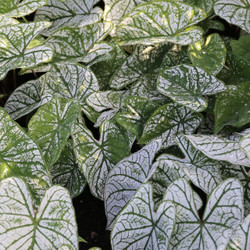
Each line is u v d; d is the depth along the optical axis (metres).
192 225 1.02
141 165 1.18
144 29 1.31
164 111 1.24
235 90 1.22
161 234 1.01
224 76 1.39
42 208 0.98
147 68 1.44
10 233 0.96
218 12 1.36
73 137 1.24
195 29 1.29
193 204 1.02
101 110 1.38
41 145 1.19
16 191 0.97
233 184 1.00
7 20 1.28
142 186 1.02
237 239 0.94
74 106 1.21
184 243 1.01
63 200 0.97
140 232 1.04
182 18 1.27
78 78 1.36
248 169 1.26
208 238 0.99
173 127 1.28
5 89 1.65
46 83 1.39
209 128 1.35
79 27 1.35
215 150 1.10
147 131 1.26
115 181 1.19
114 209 1.21
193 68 1.22
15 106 1.40
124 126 1.27
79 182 1.30
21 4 1.32
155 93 1.39
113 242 1.03
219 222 1.00
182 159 1.19
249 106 1.21
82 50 1.40
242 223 0.95
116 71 1.42
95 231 1.34
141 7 1.26
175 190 1.03
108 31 1.38
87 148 1.24
